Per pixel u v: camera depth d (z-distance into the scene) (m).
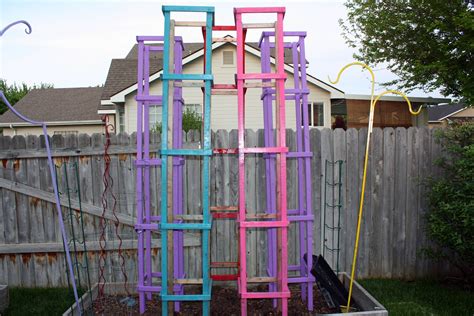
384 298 4.28
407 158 4.96
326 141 4.87
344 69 3.29
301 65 3.90
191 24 3.60
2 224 4.79
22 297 4.48
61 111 17.94
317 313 3.74
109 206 4.79
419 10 12.21
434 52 11.98
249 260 4.87
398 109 12.22
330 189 4.89
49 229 4.82
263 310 3.83
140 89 3.89
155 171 4.77
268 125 3.92
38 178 4.73
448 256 4.70
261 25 3.62
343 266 4.97
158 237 4.83
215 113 11.80
